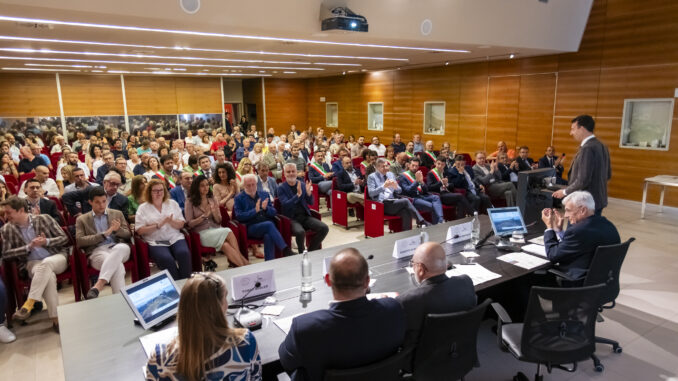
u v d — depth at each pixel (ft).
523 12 24.50
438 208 21.01
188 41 23.15
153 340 7.30
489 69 36.09
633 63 26.91
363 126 50.90
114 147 36.86
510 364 10.49
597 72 28.84
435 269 7.23
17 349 11.53
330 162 32.14
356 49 27.66
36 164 27.30
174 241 14.44
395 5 20.75
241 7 17.78
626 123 27.81
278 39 22.65
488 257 11.34
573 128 13.05
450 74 39.58
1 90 42.55
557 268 10.71
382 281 9.73
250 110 61.16
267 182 19.44
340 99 53.93
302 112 60.34
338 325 5.57
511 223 12.61
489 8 23.25
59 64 35.55
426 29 22.15
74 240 14.11
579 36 28.55
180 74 49.21
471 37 23.80
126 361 6.77
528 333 8.08
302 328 5.58
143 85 49.67
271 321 7.94
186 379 4.91
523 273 10.19
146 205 14.29
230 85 60.54
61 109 45.52
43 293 12.41
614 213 24.98
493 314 12.67
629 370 10.14
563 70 30.76
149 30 19.29
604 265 9.81
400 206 19.88
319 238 17.43
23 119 43.93
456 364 7.46
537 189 15.07
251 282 8.90
